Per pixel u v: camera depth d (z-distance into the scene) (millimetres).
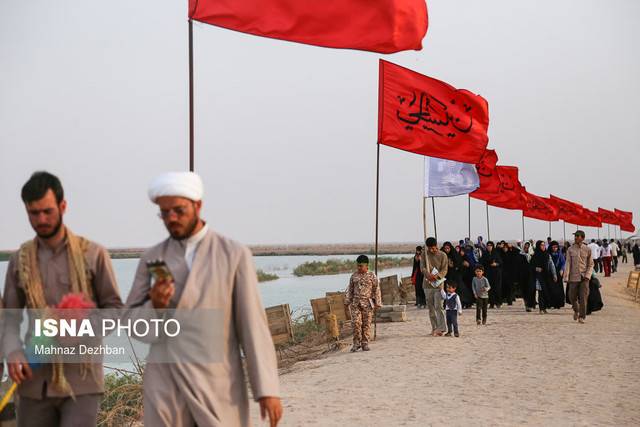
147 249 4129
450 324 14898
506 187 29391
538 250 20125
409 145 15227
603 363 11148
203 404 3783
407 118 15172
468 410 7898
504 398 8562
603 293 29250
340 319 17641
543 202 40875
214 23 8422
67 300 4102
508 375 10188
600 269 49719
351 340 15406
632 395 8680
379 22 8852
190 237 4008
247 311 3936
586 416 7551
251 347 3900
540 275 20016
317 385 9844
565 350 12570
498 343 13625
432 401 8453
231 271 3951
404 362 11586
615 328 16000
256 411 8266
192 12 8203
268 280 49625
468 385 9461
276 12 8633
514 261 23000
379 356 12398
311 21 8734
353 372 10852
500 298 22109
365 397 8820
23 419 4246
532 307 20797
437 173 18422
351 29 8789
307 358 13734
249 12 8516
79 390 4172
